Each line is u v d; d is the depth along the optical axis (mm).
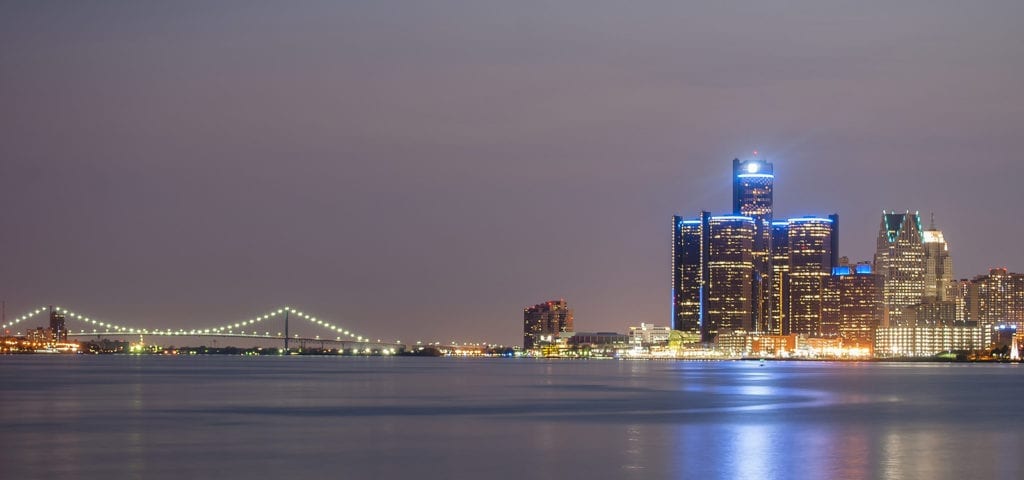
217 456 99688
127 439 113438
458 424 132500
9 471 91000
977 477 89625
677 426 131250
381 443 110188
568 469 92688
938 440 117500
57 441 111312
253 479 87000
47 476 88562
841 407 170375
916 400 192875
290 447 106688
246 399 179875
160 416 142000
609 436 118625
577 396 199500
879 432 125688
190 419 137250
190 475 88812
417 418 141375
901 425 135625
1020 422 141375
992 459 100812
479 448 106562
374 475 89000
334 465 94125
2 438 114188
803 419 143750
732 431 125250
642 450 105688
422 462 96250
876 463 97438
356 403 171250
